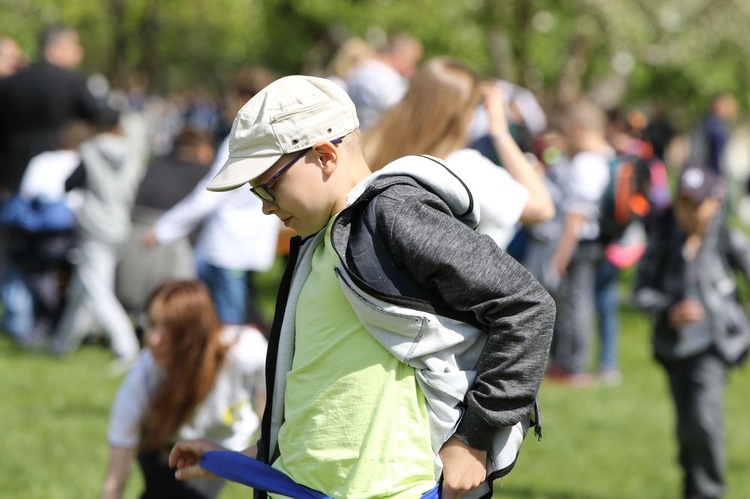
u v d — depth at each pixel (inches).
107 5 3075.8
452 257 254.7
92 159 951.6
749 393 967.6
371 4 2081.7
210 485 450.3
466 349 266.7
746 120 2817.4
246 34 3193.9
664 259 605.9
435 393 265.6
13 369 912.9
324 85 270.7
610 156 924.6
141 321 443.2
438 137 410.0
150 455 443.5
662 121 1923.0
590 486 667.4
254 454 328.5
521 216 411.5
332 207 271.1
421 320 259.6
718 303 596.4
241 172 263.6
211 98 4372.5
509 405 258.7
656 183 1119.0
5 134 1030.4
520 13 1578.5
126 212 960.3
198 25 3590.1
